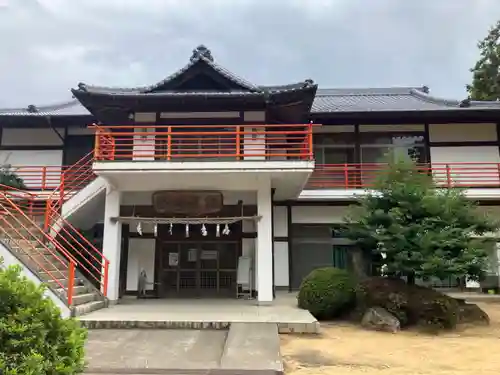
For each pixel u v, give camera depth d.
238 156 11.16
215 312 9.66
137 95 11.84
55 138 16.50
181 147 12.75
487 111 15.02
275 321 8.45
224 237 13.48
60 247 9.59
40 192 14.63
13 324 3.09
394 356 6.89
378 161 16.03
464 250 9.36
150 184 11.61
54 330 3.33
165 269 13.35
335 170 15.74
